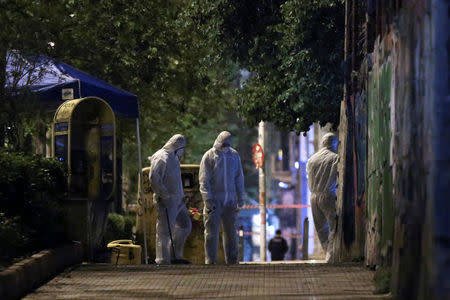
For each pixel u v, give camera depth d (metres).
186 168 43.59
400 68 16.69
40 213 24.97
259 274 21.88
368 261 22.09
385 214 19.19
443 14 13.04
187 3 51.03
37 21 36.22
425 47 13.84
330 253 37.19
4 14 34.25
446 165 12.75
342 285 18.97
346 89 29.55
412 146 14.95
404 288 15.14
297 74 42.75
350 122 28.55
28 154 28.48
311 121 45.62
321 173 37.81
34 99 33.56
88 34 50.56
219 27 46.69
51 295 19.06
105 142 33.62
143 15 52.34
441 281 12.49
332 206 37.72
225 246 36.84
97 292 19.41
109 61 52.78
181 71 56.84
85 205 28.17
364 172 25.02
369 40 25.03
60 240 26.61
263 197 78.69
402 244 15.59
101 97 36.78
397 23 17.34
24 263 19.75
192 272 22.97
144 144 60.72
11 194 24.64
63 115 32.69
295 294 17.98
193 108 65.81
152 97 57.59
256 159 79.06
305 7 41.25
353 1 28.88
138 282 21.03
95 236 32.59
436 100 12.98
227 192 36.06
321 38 41.97
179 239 36.16
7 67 34.25
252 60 46.81
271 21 46.06
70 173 29.39
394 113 17.72
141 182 42.59
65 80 35.44
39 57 36.25
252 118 48.31
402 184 15.91
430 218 13.14
